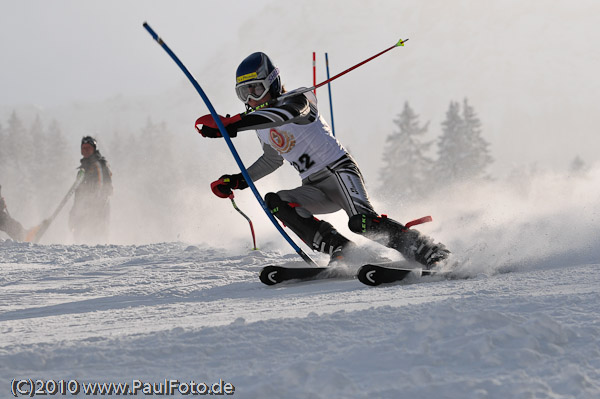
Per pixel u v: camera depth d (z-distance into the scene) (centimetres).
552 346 554
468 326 604
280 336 612
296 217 1398
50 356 557
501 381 473
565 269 1188
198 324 817
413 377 479
